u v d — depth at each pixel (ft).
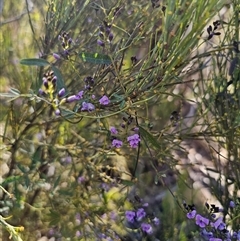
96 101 1.91
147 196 2.48
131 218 2.24
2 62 2.27
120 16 2.08
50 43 2.07
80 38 2.07
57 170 2.39
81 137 2.34
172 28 1.74
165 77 1.75
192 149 2.82
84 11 2.06
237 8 2.05
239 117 2.13
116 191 2.39
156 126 2.42
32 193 2.32
